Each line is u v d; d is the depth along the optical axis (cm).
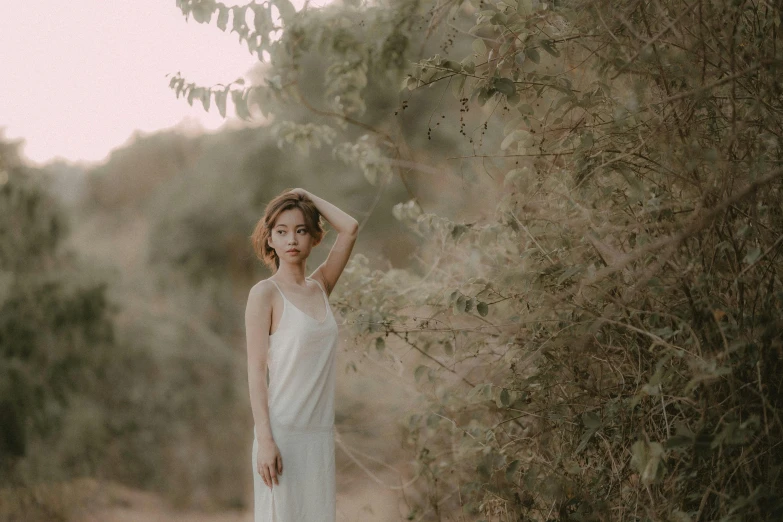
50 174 1087
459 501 359
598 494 271
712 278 229
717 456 224
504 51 295
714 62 242
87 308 1011
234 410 1248
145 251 1609
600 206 284
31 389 935
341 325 375
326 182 1356
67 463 986
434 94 862
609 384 286
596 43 283
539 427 306
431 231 394
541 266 298
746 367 224
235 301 1500
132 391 1156
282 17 369
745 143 239
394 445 447
